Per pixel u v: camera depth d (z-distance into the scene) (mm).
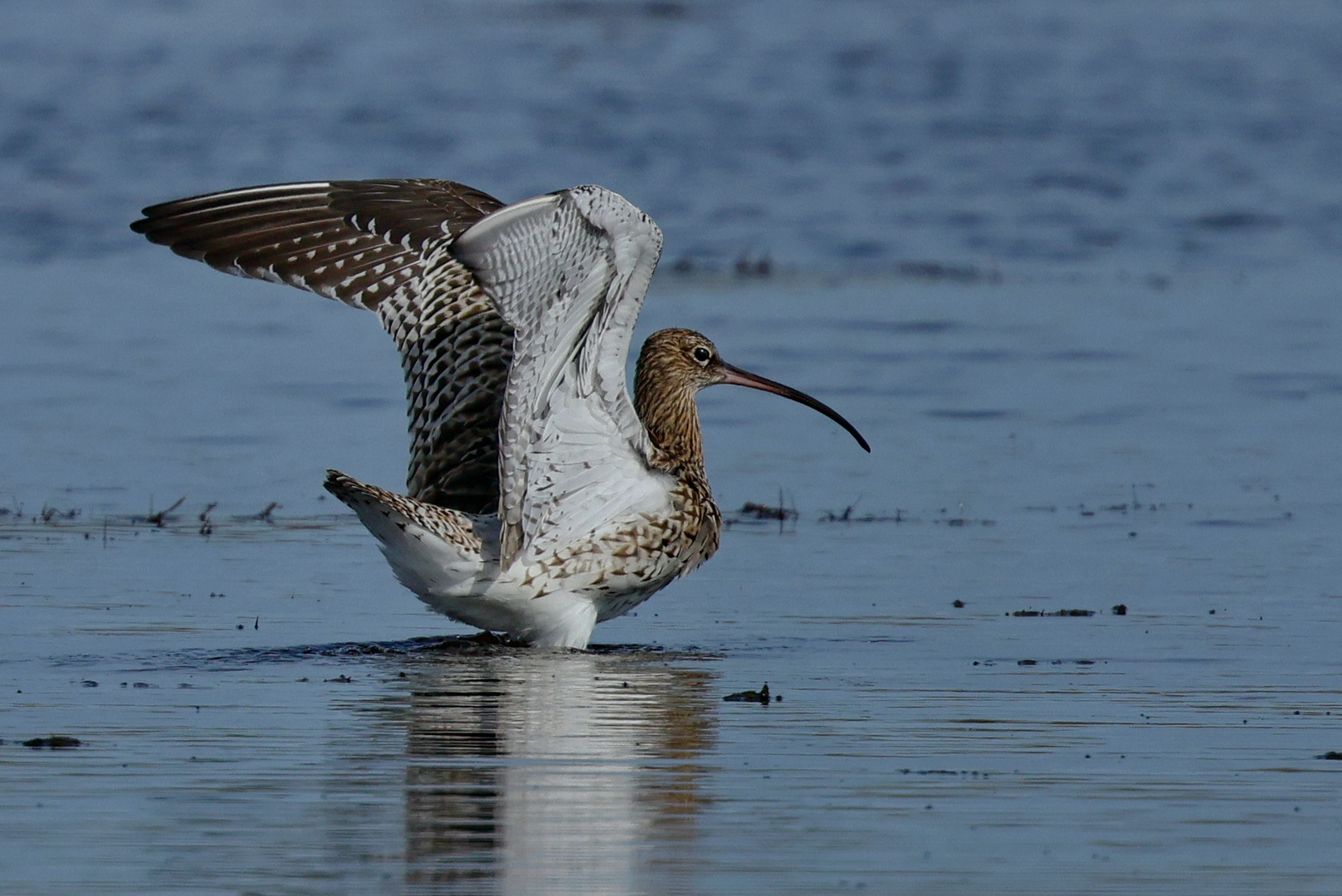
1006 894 7883
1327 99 47156
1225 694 11344
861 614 13766
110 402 21453
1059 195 36562
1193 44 55875
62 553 15336
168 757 9750
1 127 40000
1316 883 8031
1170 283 29297
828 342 24859
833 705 11055
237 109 42906
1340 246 32500
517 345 11711
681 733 10398
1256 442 19859
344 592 14344
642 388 14078
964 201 35844
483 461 13305
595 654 12578
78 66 48500
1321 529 16391
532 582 12531
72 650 12281
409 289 13227
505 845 8414
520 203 11094
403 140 39562
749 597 14359
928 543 16109
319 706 10906
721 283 29125
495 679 11727
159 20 58000
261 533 16328
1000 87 48125
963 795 9211
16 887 7848
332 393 22109
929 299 27875
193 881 7938
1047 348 24625
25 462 18766
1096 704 11094
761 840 8523
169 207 12969
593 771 9602
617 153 39219
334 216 13219
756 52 53094
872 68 50625
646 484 12781
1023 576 14922
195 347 24609
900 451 19688
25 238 31672
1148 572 14961
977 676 11828
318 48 52750
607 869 8141
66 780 9312
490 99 45062
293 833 8547
